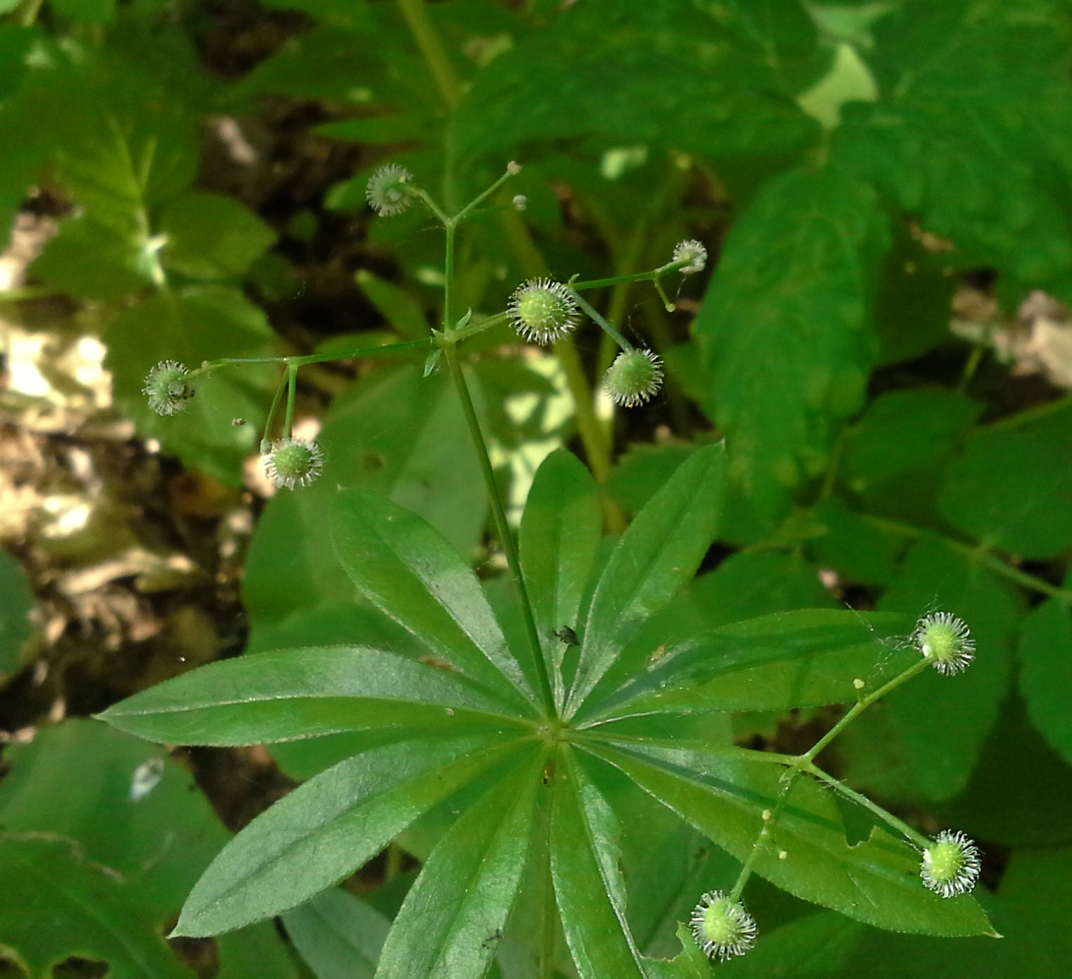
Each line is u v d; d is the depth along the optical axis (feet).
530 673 0.45
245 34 0.78
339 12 0.56
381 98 0.61
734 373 0.43
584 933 0.33
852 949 0.40
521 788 0.35
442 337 0.34
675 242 0.65
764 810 0.33
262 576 0.51
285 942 0.44
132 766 0.47
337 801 0.34
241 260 0.60
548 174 0.60
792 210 0.44
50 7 0.62
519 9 0.74
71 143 0.55
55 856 0.44
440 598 0.37
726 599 0.47
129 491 0.63
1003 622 0.46
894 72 0.48
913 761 0.44
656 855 0.41
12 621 0.55
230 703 0.35
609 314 0.65
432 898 0.33
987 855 0.53
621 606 0.37
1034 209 0.44
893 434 0.51
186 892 0.44
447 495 0.53
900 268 0.56
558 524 0.38
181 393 0.35
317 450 0.36
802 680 0.35
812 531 0.48
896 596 0.47
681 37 0.48
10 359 0.64
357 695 0.35
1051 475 0.48
